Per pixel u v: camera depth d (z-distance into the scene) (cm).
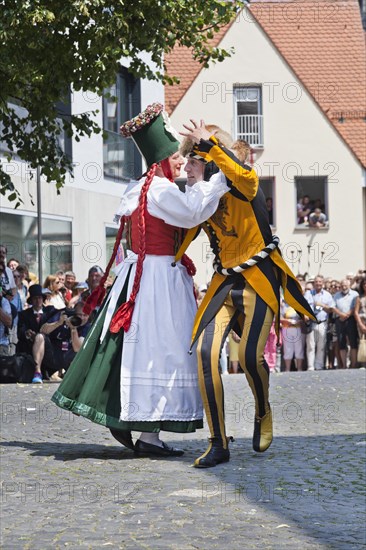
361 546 727
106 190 3359
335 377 2261
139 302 1082
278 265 1057
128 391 1068
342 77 5238
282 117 5078
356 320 2869
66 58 1684
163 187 1072
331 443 1186
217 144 1029
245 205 1041
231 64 4969
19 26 1573
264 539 747
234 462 1052
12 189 1998
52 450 1127
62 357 2133
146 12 1669
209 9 1762
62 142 3073
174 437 1249
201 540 744
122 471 1003
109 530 776
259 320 1042
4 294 2097
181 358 1080
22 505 859
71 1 1569
